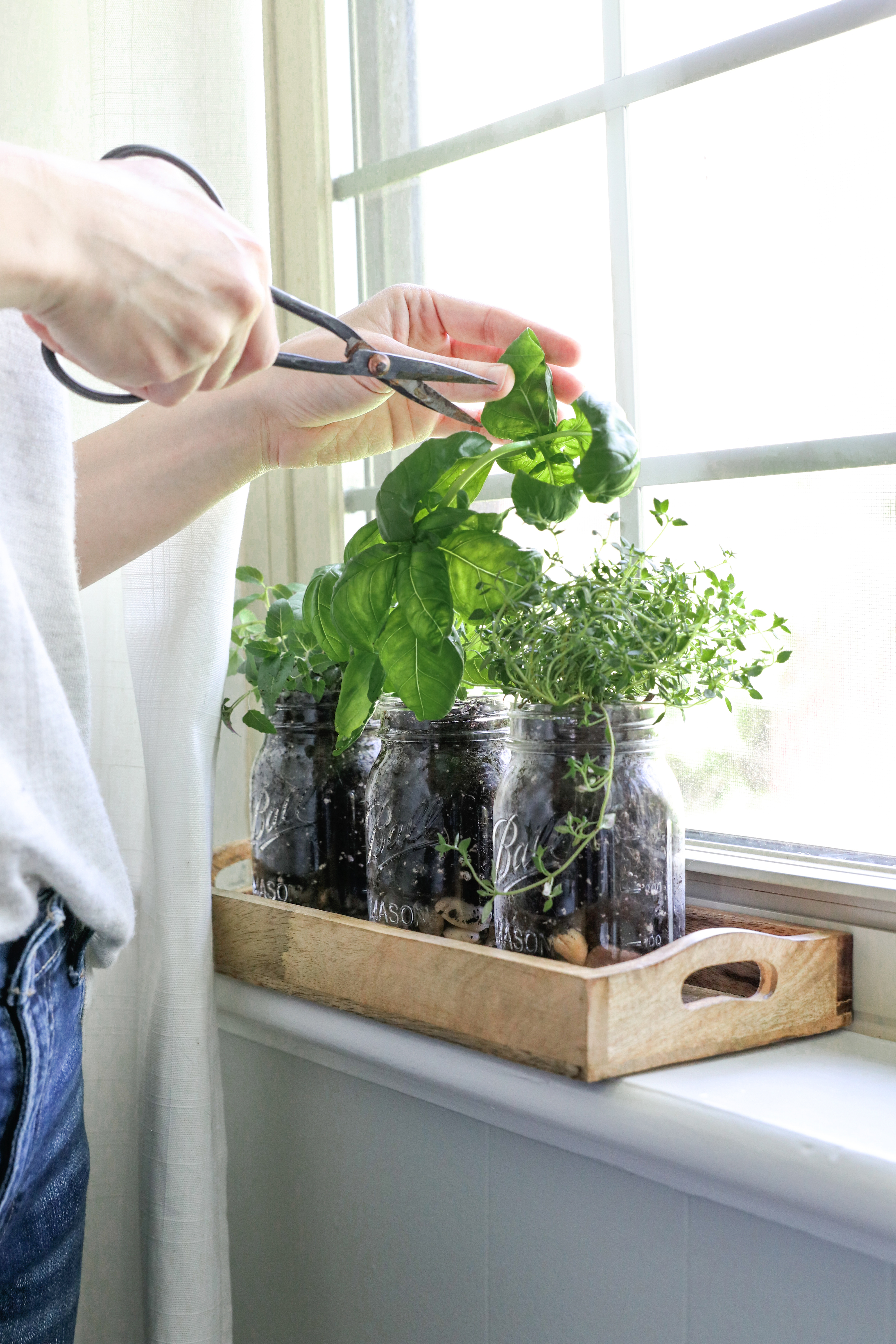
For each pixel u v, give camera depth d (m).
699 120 0.74
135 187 0.41
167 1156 0.72
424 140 0.90
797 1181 0.49
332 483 0.95
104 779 0.84
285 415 0.66
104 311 0.39
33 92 0.87
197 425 0.67
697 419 0.76
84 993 0.61
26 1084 0.52
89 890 0.53
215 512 0.73
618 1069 0.54
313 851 0.75
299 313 0.49
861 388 0.67
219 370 0.44
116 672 0.83
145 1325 0.74
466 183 0.87
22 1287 0.57
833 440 0.69
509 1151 0.65
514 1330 0.65
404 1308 0.72
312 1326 0.79
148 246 0.39
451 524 0.57
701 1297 0.57
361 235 0.94
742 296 0.73
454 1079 0.61
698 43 0.73
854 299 0.67
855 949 0.65
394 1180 0.72
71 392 0.67
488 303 0.84
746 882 0.71
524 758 0.60
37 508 0.55
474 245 0.88
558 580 0.84
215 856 0.86
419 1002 0.62
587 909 0.58
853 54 0.67
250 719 0.77
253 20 0.75
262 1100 0.82
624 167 0.78
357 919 0.68
